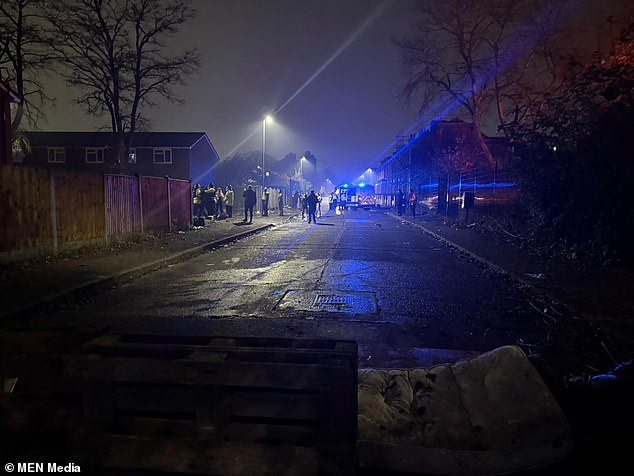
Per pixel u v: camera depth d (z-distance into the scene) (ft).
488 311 22.98
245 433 7.15
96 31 94.12
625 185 34.01
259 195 138.21
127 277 30.78
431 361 15.90
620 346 17.03
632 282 28.45
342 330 19.43
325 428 6.91
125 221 47.65
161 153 155.53
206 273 33.99
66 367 7.35
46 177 34.55
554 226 42.80
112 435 7.26
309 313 22.21
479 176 72.13
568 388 9.29
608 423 8.59
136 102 105.70
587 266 34.60
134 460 7.20
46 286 25.31
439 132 146.30
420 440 8.57
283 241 58.49
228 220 93.97
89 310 22.52
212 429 7.16
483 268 36.60
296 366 6.98
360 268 36.70
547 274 31.30
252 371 7.02
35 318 20.80
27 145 93.71
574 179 39.88
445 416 8.93
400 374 10.30
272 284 29.71
